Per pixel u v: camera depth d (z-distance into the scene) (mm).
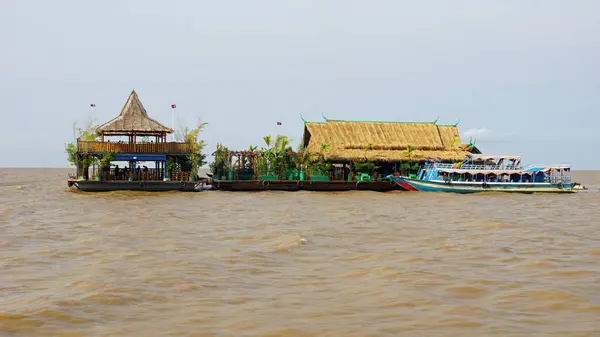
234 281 19922
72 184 61125
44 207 46719
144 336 14312
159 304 17016
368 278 20469
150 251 25516
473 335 14523
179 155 63594
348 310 16531
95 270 21281
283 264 22938
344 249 26609
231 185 66000
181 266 22156
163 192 62469
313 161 70688
